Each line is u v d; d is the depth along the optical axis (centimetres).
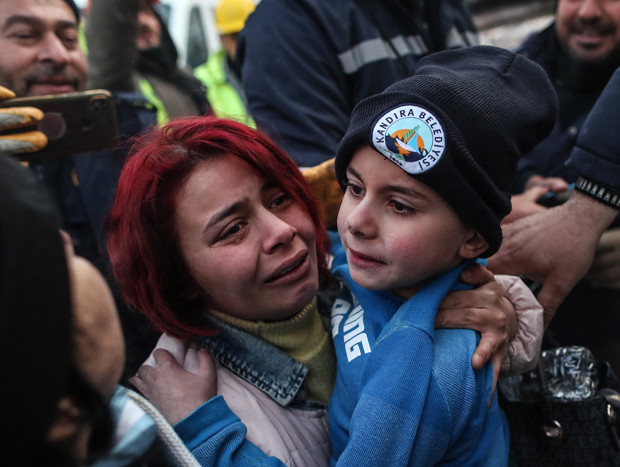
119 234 79
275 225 74
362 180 69
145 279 78
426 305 70
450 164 63
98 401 41
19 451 33
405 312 71
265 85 123
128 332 103
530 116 70
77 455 40
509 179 71
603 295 120
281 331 80
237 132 78
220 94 277
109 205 116
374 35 123
